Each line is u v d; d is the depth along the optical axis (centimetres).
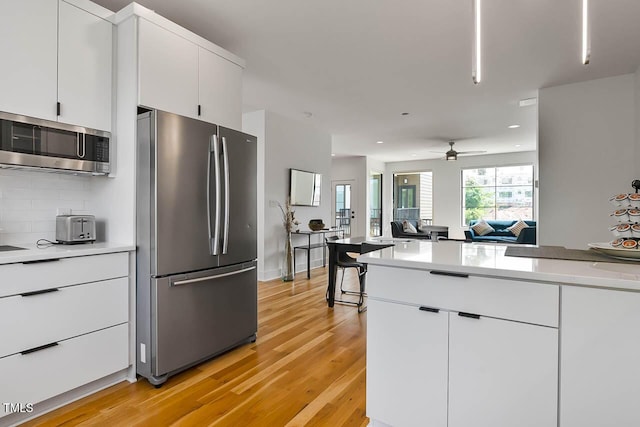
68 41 208
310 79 389
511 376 134
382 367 163
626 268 134
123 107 226
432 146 798
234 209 265
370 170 991
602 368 120
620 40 294
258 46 310
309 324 334
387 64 347
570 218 393
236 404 195
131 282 219
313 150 626
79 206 246
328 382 221
